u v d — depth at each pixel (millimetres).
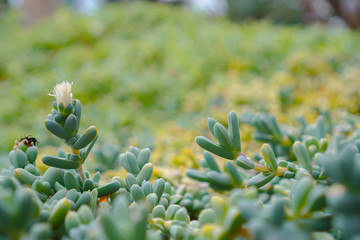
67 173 223
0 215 169
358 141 258
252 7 3502
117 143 513
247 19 3467
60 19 1593
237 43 1208
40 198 218
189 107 740
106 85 990
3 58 1371
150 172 238
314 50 1129
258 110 507
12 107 908
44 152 418
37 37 1474
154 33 1509
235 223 175
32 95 952
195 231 194
